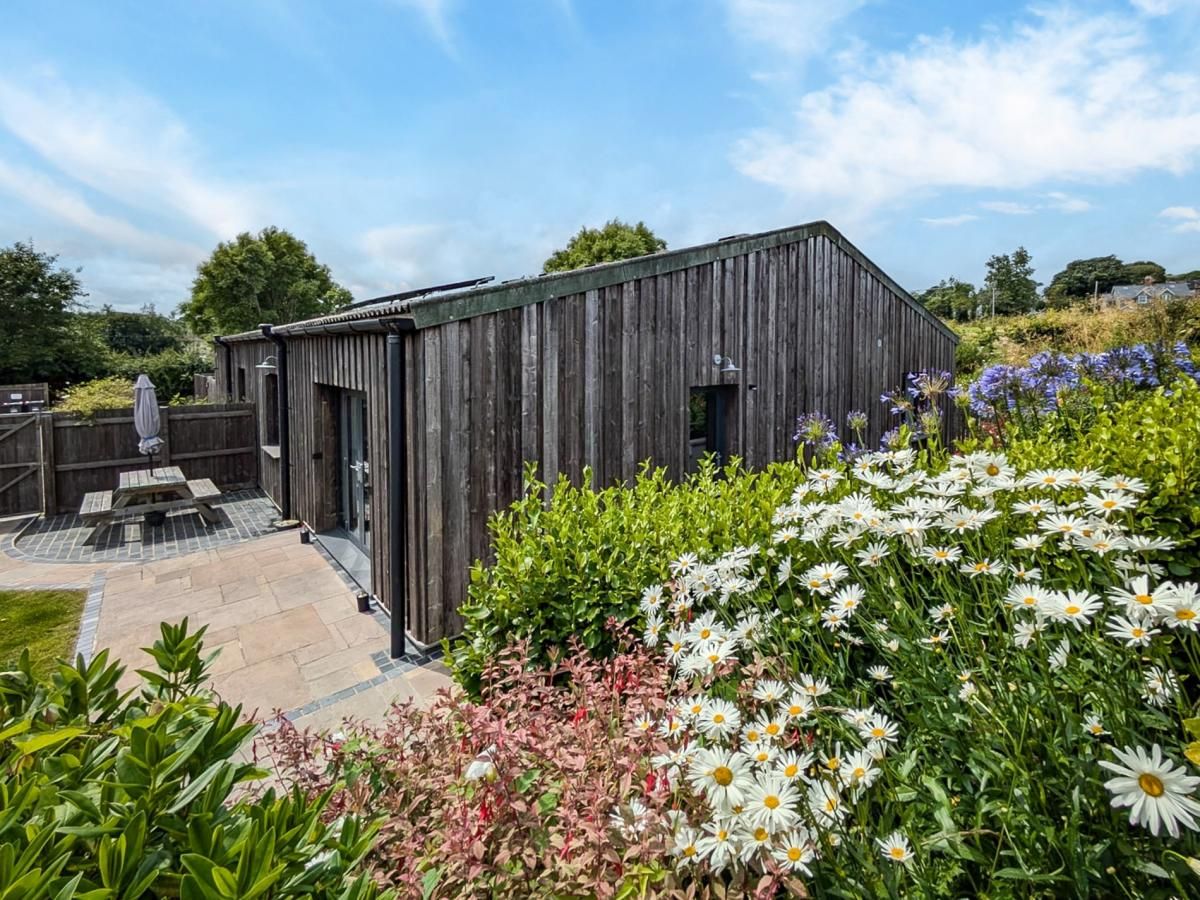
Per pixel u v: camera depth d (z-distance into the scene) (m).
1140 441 2.14
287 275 27.27
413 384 4.23
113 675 1.52
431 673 4.00
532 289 4.62
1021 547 1.65
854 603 1.68
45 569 5.96
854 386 7.29
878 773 1.26
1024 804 1.20
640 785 1.50
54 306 18.80
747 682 1.63
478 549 4.47
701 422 6.39
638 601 2.43
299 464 7.44
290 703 3.65
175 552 6.48
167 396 16.38
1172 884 1.10
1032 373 3.83
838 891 1.19
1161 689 1.24
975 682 1.43
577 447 4.99
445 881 1.47
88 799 1.09
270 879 0.93
